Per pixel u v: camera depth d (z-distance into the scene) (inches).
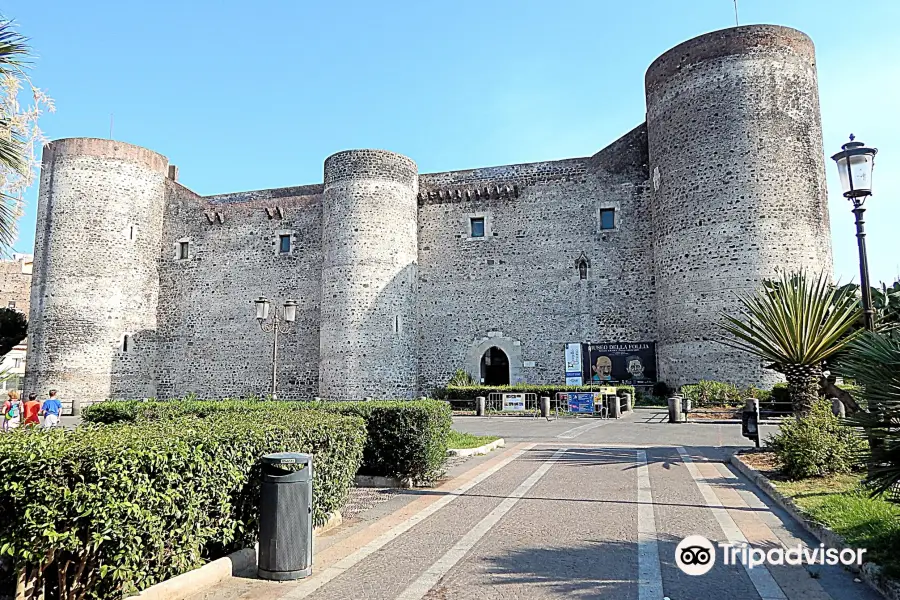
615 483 402.3
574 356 1168.2
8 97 354.0
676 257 1039.6
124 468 192.5
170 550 215.3
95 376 1261.1
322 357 1177.4
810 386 491.5
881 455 232.8
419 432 406.0
